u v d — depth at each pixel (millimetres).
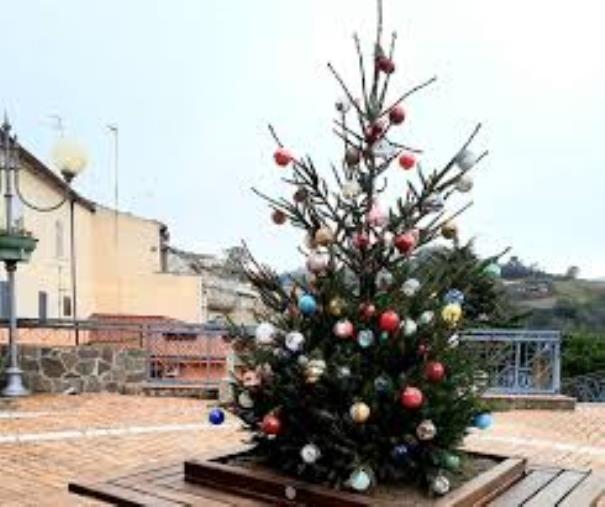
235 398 3658
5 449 6316
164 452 6352
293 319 3467
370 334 3277
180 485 3277
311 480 3223
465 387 3414
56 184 20781
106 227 27797
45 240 21297
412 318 3363
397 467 3305
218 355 11016
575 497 3076
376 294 3430
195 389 10336
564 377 16859
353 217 3504
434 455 3229
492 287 3867
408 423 3242
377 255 3445
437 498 3051
